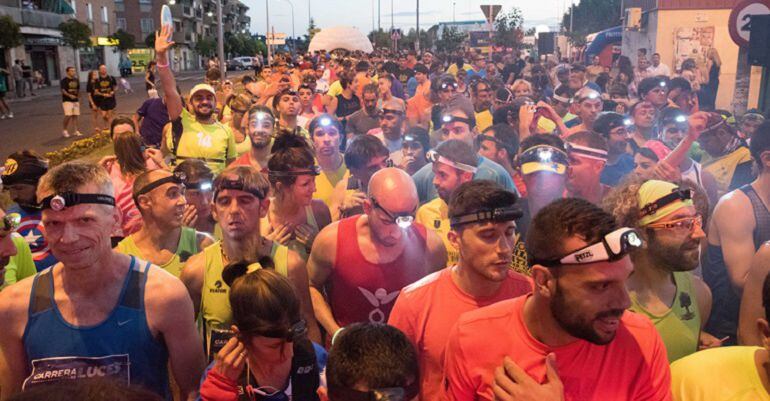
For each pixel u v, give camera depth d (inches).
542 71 613.0
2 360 97.8
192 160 177.9
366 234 136.6
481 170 177.5
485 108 363.3
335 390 82.7
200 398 101.6
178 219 148.9
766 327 77.4
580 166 172.2
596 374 75.7
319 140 210.8
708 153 230.4
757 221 146.2
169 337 102.6
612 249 66.6
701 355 85.0
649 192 107.0
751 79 513.3
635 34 814.5
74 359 96.7
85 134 798.5
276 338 93.7
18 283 99.5
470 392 81.1
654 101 303.4
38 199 93.9
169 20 259.6
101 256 96.3
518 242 146.3
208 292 128.4
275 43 1969.7
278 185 156.5
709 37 687.7
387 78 410.0
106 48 2812.5
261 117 237.3
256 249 125.6
